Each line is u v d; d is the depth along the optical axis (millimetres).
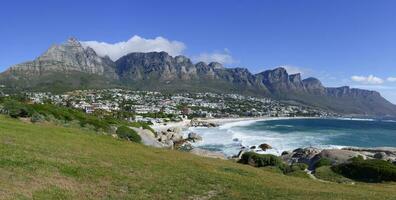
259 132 187250
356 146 135625
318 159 72438
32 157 28703
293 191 31812
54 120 79312
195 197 26250
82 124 85875
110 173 29578
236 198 26719
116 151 43094
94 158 34531
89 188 24281
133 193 24938
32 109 82875
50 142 39000
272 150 113438
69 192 22312
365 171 54688
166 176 32219
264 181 37781
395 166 56438
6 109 79125
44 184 22672
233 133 178500
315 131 199750
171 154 51406
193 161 46406
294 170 60531
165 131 167250
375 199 31266
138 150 48719
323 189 37125
